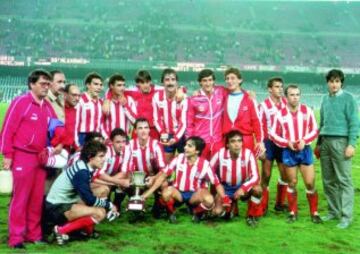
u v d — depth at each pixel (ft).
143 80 25.73
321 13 205.16
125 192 21.84
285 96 22.00
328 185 21.91
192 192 21.29
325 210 24.22
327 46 183.62
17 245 16.65
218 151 21.68
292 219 21.52
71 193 17.74
